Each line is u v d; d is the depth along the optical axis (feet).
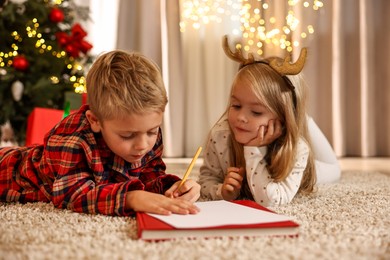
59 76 8.88
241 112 3.88
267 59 4.16
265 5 10.59
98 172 3.33
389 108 11.18
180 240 2.46
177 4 10.66
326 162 5.62
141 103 2.95
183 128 11.00
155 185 3.64
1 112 8.27
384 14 11.16
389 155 11.22
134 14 10.82
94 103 3.09
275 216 2.80
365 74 11.11
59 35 8.79
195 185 3.40
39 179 3.72
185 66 11.19
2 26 8.38
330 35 11.03
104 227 2.79
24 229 2.77
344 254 2.29
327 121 11.18
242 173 4.03
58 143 3.35
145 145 3.09
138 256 2.19
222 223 2.59
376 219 3.16
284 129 4.01
